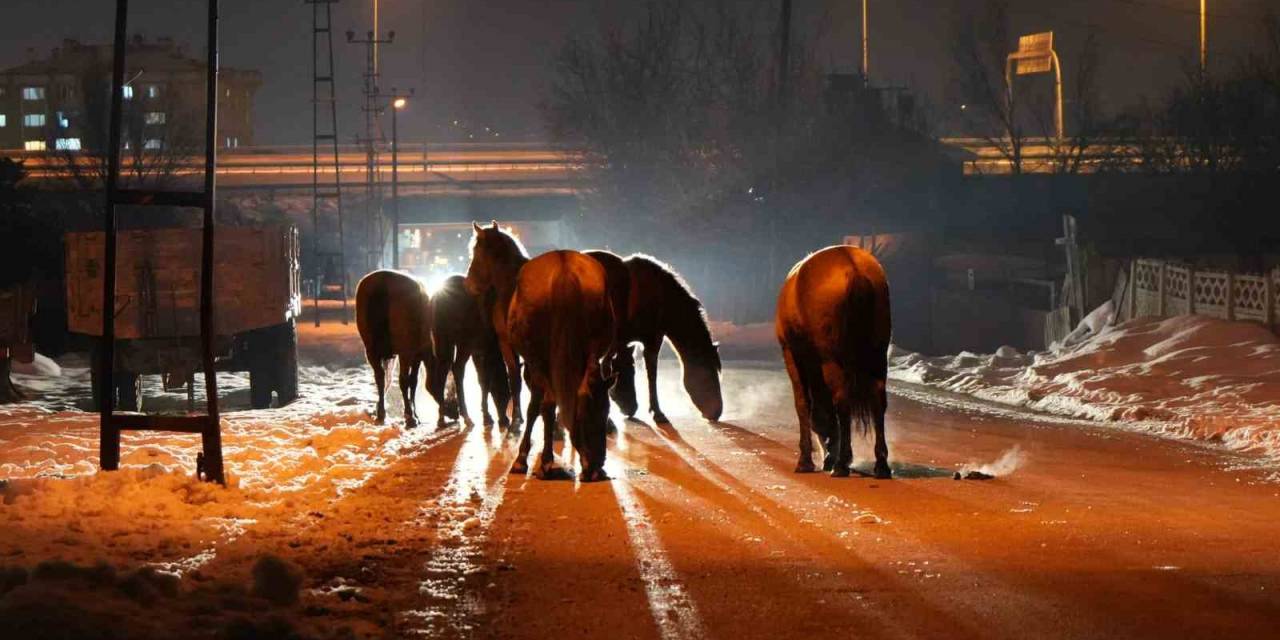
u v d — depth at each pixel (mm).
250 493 13719
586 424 14922
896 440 19344
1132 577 10016
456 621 8906
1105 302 35781
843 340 14812
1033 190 69875
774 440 19375
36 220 54438
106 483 13547
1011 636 8406
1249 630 8492
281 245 24125
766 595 9555
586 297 14680
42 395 29234
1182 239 60125
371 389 29156
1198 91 64562
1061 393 24750
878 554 10914
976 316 43062
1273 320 27844
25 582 9156
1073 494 14070
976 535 11703
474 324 20703
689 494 14125
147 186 87500
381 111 84688
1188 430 19703
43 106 167125
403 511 12992
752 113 61781
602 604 9336
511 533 11891
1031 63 75438
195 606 8781
